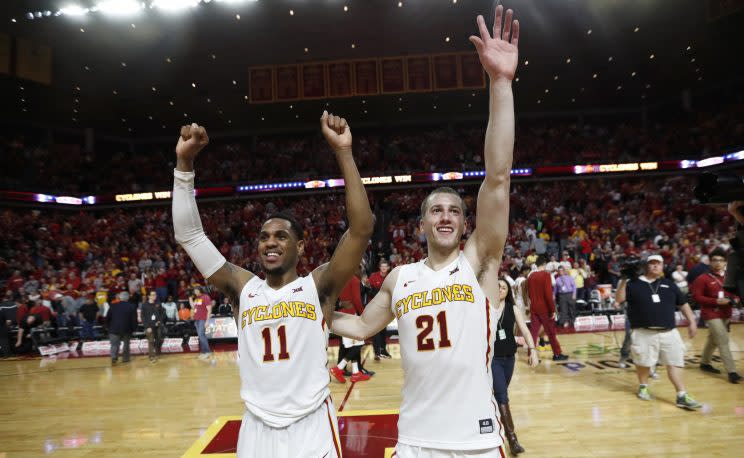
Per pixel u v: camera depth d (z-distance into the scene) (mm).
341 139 2139
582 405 5648
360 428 4715
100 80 20359
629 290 5688
